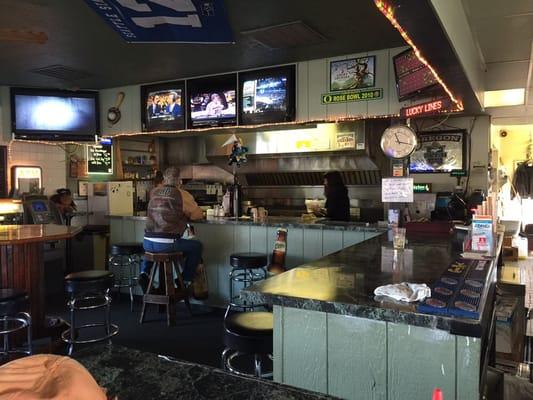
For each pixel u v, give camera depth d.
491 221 2.55
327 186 5.61
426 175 6.09
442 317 1.40
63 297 5.59
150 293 4.46
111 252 5.01
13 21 3.62
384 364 1.55
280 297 1.65
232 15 3.53
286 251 4.61
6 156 5.97
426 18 2.21
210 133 6.61
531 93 6.04
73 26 3.75
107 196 6.26
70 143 6.43
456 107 4.48
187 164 8.36
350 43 4.27
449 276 1.93
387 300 1.56
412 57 4.00
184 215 4.58
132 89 6.01
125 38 3.98
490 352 2.57
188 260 4.64
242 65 5.00
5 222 5.67
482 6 3.38
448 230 3.54
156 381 0.94
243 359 3.50
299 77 4.93
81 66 5.00
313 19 3.64
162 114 5.70
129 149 7.79
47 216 5.91
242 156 5.32
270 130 6.64
